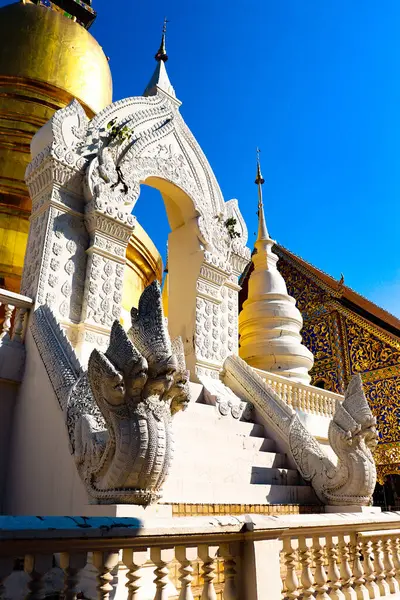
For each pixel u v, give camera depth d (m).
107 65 17.16
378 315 17.67
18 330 7.34
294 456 8.48
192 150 11.59
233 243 11.88
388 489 17.83
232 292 11.69
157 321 4.42
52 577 3.40
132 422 4.35
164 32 12.52
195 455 7.04
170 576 4.24
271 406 9.27
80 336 7.96
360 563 4.50
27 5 16.09
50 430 5.93
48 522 2.42
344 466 7.56
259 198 16.77
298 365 13.52
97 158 8.95
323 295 19.78
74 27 16.31
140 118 10.41
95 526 2.55
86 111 15.65
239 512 6.41
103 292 8.40
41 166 8.60
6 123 13.62
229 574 3.29
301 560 3.97
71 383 5.98
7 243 12.00
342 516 4.34
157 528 2.82
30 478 6.07
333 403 12.67
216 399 9.04
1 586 2.29
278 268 21.97
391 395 16.48
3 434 6.75
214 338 10.62
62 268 8.14
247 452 7.90
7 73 14.33
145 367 4.25
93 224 8.57
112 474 4.42
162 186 10.82
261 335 13.96
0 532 2.22
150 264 13.94
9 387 6.98
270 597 3.29
